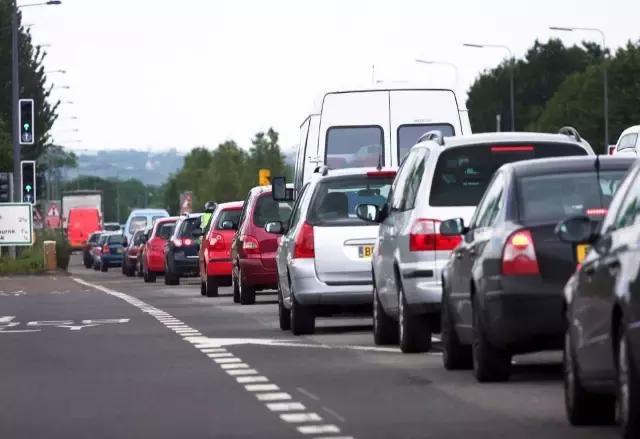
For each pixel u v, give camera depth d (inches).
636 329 885.8
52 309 2891.2
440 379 1389.0
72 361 1672.0
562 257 1251.8
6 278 5157.5
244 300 3004.4
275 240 2962.6
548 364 1501.0
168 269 4539.9
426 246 1583.4
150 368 1563.7
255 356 1680.6
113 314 2652.6
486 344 1330.0
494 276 1277.1
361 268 2006.6
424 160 1636.3
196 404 1235.9
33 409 1226.6
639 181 997.8
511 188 1315.2
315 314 2041.1
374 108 2664.9
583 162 1328.7
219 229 3516.2
